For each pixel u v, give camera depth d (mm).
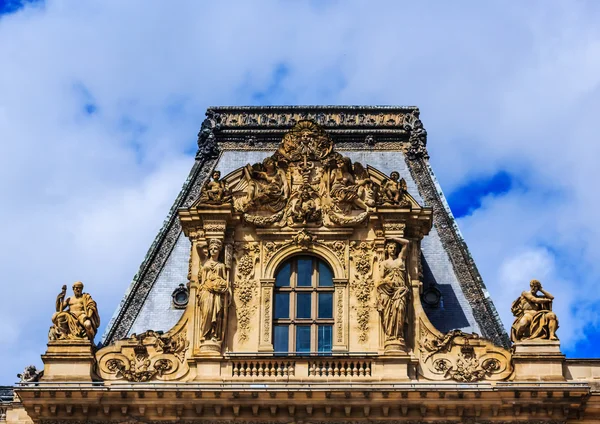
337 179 60094
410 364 57031
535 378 56281
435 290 60656
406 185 60688
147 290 61469
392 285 57781
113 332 60094
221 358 57094
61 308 57844
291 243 59562
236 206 59656
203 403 55656
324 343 58344
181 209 59469
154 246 62875
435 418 55719
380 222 59344
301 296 59219
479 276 61188
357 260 59188
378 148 66562
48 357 56875
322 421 55750
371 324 58125
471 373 56781
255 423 55781
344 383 56219
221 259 59156
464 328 59688
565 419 55812
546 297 57375
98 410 56062
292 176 60344
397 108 67500
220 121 67625
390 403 55469
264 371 56938
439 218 63594
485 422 55719
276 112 67625
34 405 56031
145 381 57062
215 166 66188
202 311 57750
